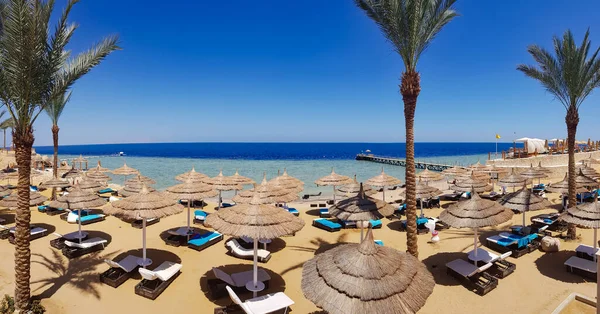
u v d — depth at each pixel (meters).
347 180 20.77
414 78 10.03
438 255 12.27
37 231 14.12
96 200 12.91
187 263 11.50
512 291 9.40
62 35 8.78
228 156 104.06
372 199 11.90
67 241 12.07
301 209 21.44
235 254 12.23
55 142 21.75
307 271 6.73
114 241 13.79
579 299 8.79
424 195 16.77
